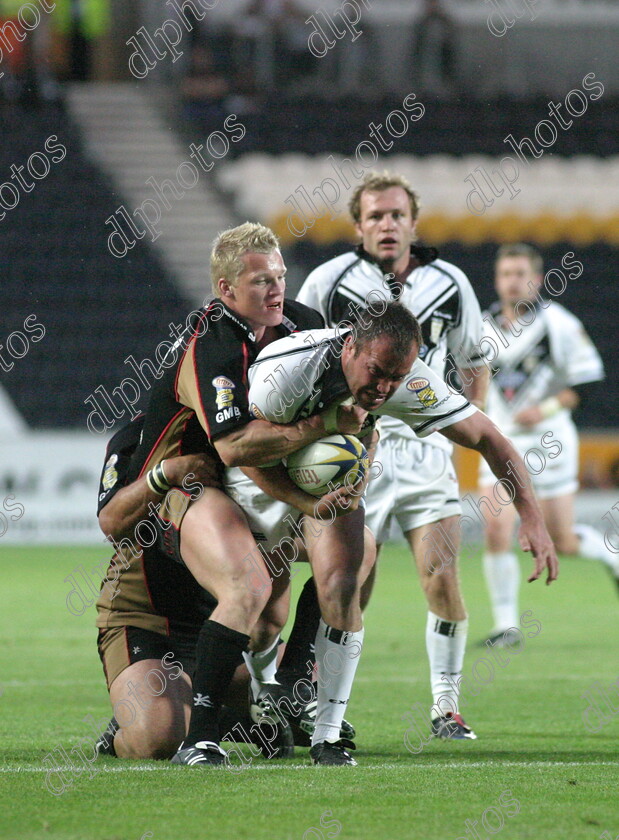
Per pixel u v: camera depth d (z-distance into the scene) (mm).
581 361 32500
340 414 13922
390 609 38406
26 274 75562
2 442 58094
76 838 10469
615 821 11320
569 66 86125
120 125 81875
